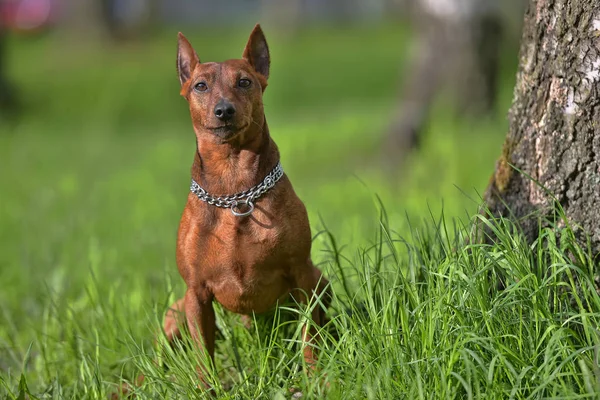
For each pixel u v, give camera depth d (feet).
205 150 16.38
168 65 96.84
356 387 13.15
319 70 95.35
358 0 161.38
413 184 35.01
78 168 52.29
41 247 30.96
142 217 36.73
